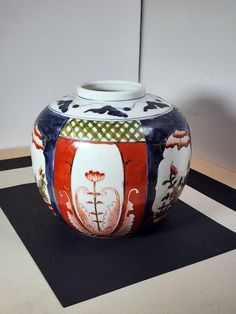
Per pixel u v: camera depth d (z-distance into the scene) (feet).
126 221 1.68
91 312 1.37
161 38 2.85
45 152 1.66
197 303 1.41
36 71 2.77
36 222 1.94
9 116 2.79
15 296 1.45
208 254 1.70
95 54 2.93
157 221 1.82
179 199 2.15
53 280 1.53
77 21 2.79
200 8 2.49
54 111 1.71
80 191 1.61
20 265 1.62
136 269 1.60
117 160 1.56
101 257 1.68
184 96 2.77
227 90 2.44
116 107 1.64
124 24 2.94
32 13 2.63
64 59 2.83
